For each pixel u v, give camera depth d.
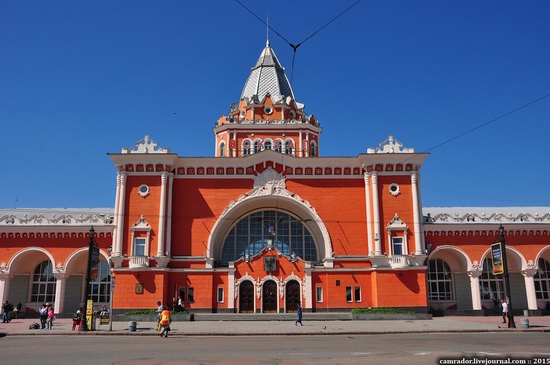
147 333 29.67
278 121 52.28
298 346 21.12
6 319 40.25
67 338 27.25
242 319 39.91
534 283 50.41
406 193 45.72
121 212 44.47
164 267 43.50
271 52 57.88
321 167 47.03
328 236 45.44
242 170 46.94
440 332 30.23
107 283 48.88
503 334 28.52
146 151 46.12
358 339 25.28
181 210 45.84
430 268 49.78
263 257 45.03
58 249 46.12
